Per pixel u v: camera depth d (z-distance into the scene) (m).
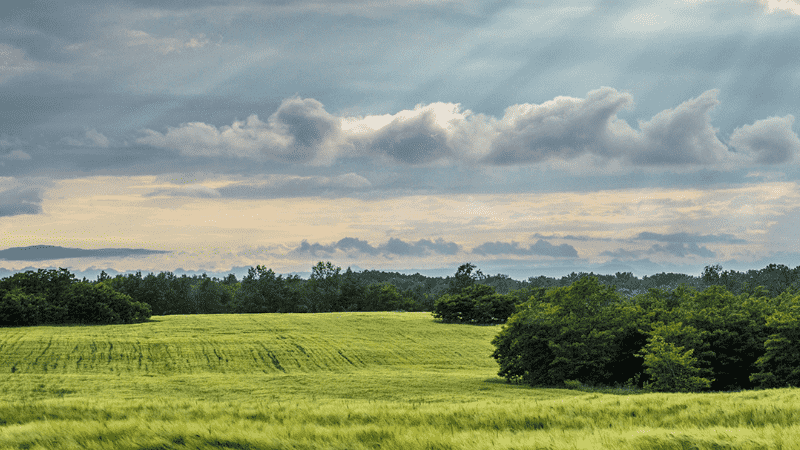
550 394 50.69
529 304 60.16
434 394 50.69
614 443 11.97
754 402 20.05
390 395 49.91
